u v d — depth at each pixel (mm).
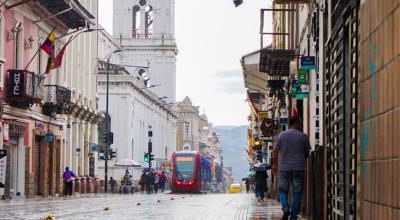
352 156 9664
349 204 10141
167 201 39750
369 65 7777
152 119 117312
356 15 9102
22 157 43406
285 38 37594
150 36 131875
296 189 15922
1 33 39344
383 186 6926
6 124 39469
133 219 20109
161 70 131125
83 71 61625
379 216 7113
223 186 165875
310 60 20203
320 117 18453
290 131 16016
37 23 45969
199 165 79125
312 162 18203
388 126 6707
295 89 23938
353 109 9508
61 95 49344
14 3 40844
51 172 50562
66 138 55625
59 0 44750
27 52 44094
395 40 6391
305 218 19859
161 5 130500
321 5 18188
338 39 12094
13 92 40312
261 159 65500
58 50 51375
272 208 28969
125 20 130375
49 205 31094
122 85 97188
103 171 96125
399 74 6211
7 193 40562
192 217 21375
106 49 110312
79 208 27891
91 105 65438
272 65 31625
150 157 85562
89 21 53531
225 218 20828
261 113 51656
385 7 6871
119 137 97250
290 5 33531
